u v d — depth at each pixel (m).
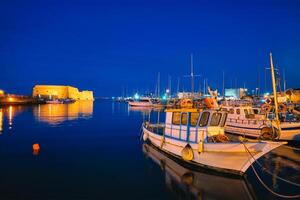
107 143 23.55
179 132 17.00
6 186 12.26
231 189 12.09
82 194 11.46
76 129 33.69
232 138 19.70
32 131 31.28
